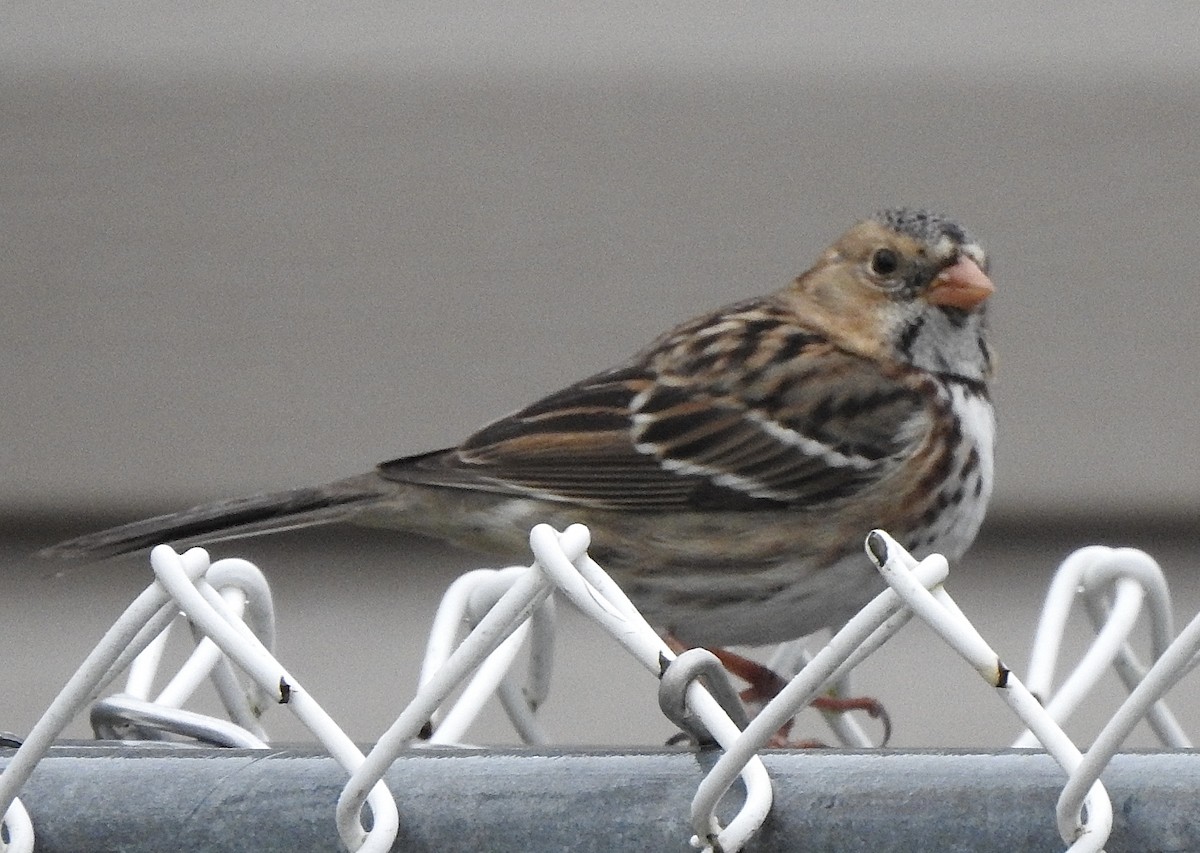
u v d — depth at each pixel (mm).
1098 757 2629
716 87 10516
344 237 10430
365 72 10461
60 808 3000
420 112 10453
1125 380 10375
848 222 10422
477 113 10477
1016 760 2854
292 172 10422
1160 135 10461
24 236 10297
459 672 2824
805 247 10438
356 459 10352
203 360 10352
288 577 10297
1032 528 10266
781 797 2855
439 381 10391
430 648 4625
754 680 8039
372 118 10461
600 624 2908
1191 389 10367
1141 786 2818
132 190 10352
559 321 10422
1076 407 10352
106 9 10406
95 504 10188
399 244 10438
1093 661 4555
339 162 10422
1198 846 2793
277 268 10406
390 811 2893
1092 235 10438
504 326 10406
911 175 10477
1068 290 10406
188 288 10359
